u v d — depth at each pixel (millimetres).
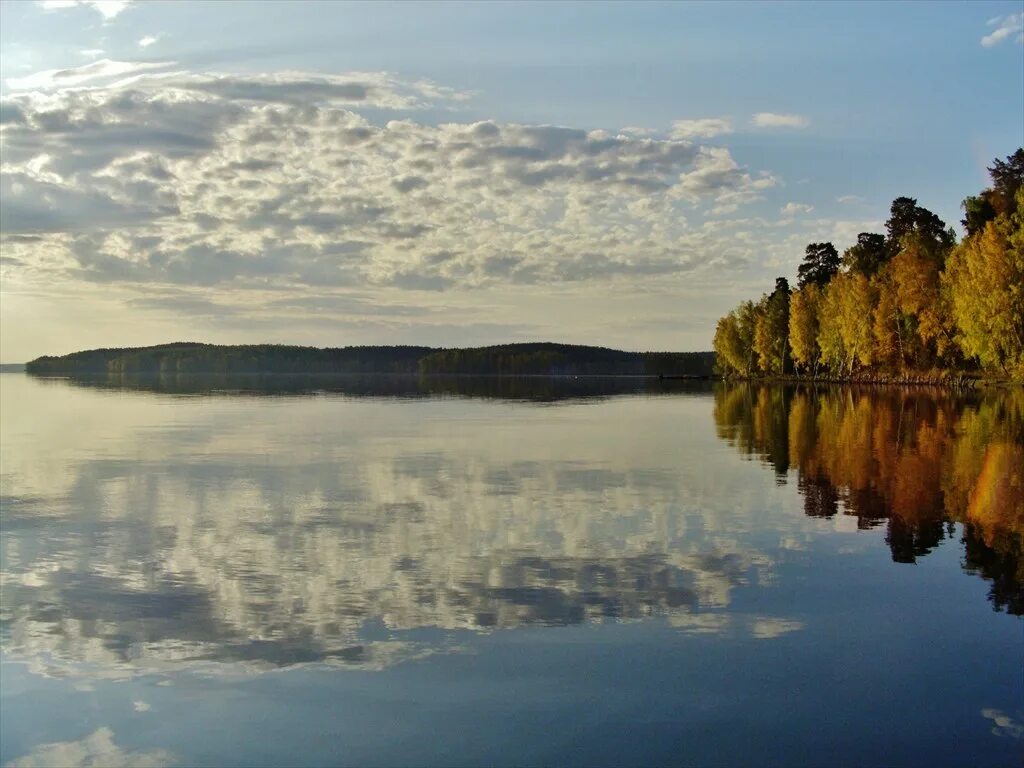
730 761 7895
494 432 42656
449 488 23391
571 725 8633
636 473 26281
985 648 10570
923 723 8570
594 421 51188
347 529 17828
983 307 77438
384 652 10617
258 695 9430
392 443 36469
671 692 9352
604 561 14930
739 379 164875
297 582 13734
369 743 8352
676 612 12047
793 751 8062
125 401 79812
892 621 11586
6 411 61969
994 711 8836
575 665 10133
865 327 106688
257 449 33875
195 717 8945
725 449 33125
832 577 13797
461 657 10422
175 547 16250
